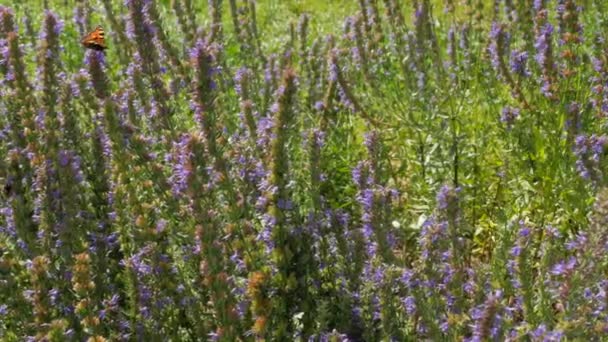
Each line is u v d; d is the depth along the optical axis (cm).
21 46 600
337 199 724
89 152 596
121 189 516
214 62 502
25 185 547
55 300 496
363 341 515
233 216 505
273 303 490
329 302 527
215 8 881
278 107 509
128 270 488
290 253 512
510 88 759
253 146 593
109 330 496
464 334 465
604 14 829
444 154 746
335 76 768
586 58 743
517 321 502
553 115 703
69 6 1345
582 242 425
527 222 633
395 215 658
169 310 503
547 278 465
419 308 471
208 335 495
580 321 408
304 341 507
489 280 500
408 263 641
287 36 1283
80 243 516
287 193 514
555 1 807
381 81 867
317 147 534
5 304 492
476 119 774
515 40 834
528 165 705
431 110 769
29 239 528
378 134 555
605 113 694
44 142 555
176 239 529
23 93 597
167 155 587
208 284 451
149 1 695
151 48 626
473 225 703
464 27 899
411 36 831
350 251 530
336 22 1453
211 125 501
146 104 646
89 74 621
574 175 635
